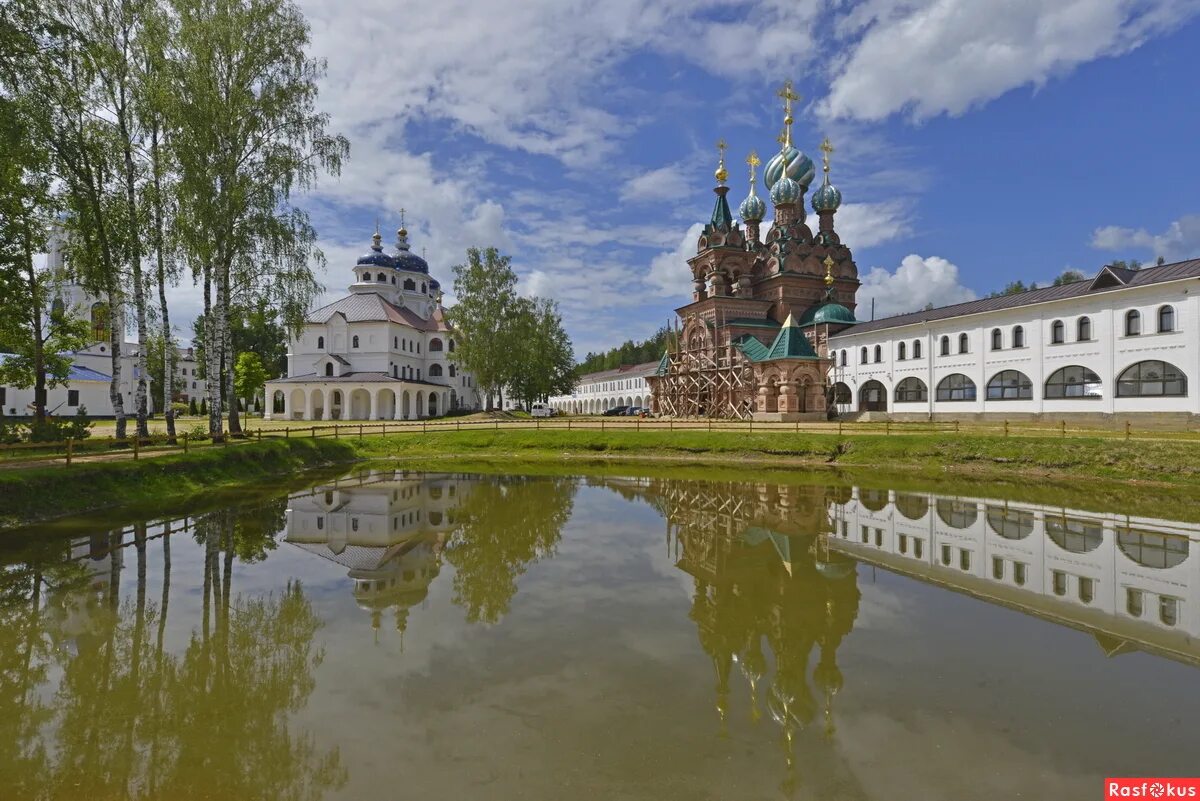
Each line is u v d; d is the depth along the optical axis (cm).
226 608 977
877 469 2961
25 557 1282
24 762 552
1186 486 2262
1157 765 541
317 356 7156
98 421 5419
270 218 2667
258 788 511
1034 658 785
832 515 1795
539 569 1209
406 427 4553
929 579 1155
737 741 574
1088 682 717
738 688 689
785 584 1111
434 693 677
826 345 4816
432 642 830
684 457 3528
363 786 506
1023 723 617
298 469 2898
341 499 2052
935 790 502
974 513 1831
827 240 6259
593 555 1322
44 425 2441
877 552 1362
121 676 732
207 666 759
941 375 4591
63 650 814
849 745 572
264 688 692
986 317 4234
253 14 2636
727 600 1015
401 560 1278
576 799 487
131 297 2583
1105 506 1950
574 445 3791
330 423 5506
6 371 3120
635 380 10844
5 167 1992
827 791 498
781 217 6334
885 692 685
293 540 1456
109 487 1859
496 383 6431
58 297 2948
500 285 6325
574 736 584
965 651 809
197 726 615
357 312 7294
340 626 895
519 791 497
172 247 2442
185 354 9400
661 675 722
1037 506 1950
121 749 574
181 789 512
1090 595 1065
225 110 2522
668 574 1173
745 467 3108
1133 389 3369
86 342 3300
